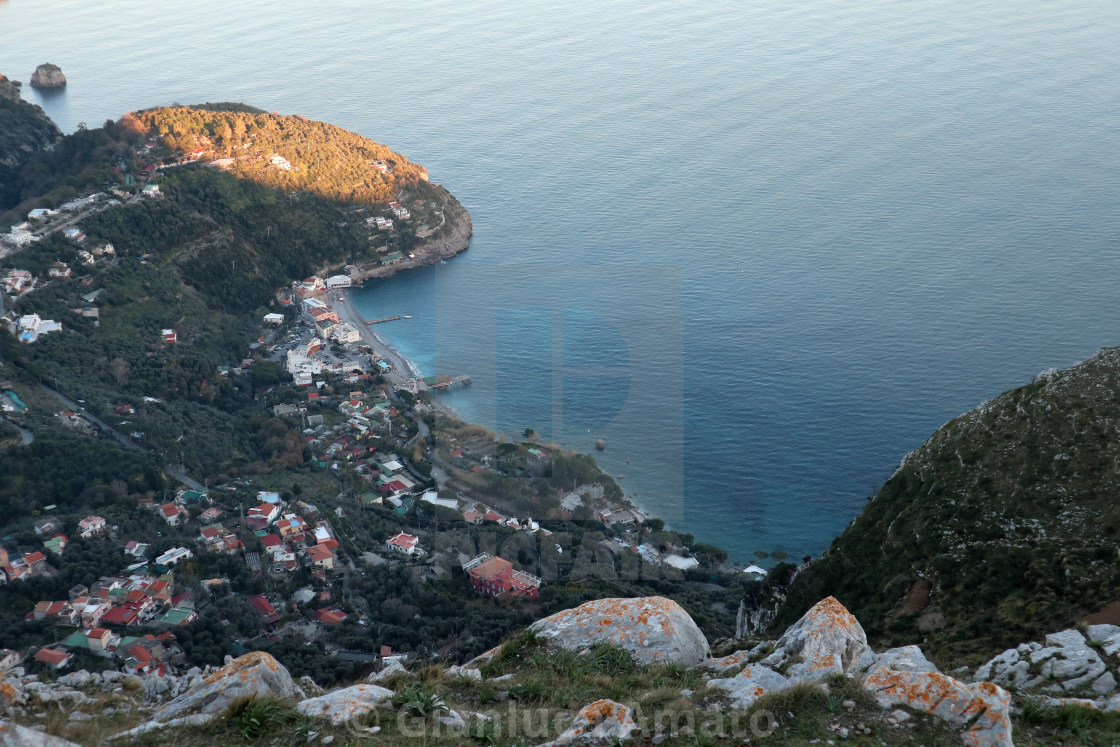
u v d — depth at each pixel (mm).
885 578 19953
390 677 8148
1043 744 7875
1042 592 16594
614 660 8109
